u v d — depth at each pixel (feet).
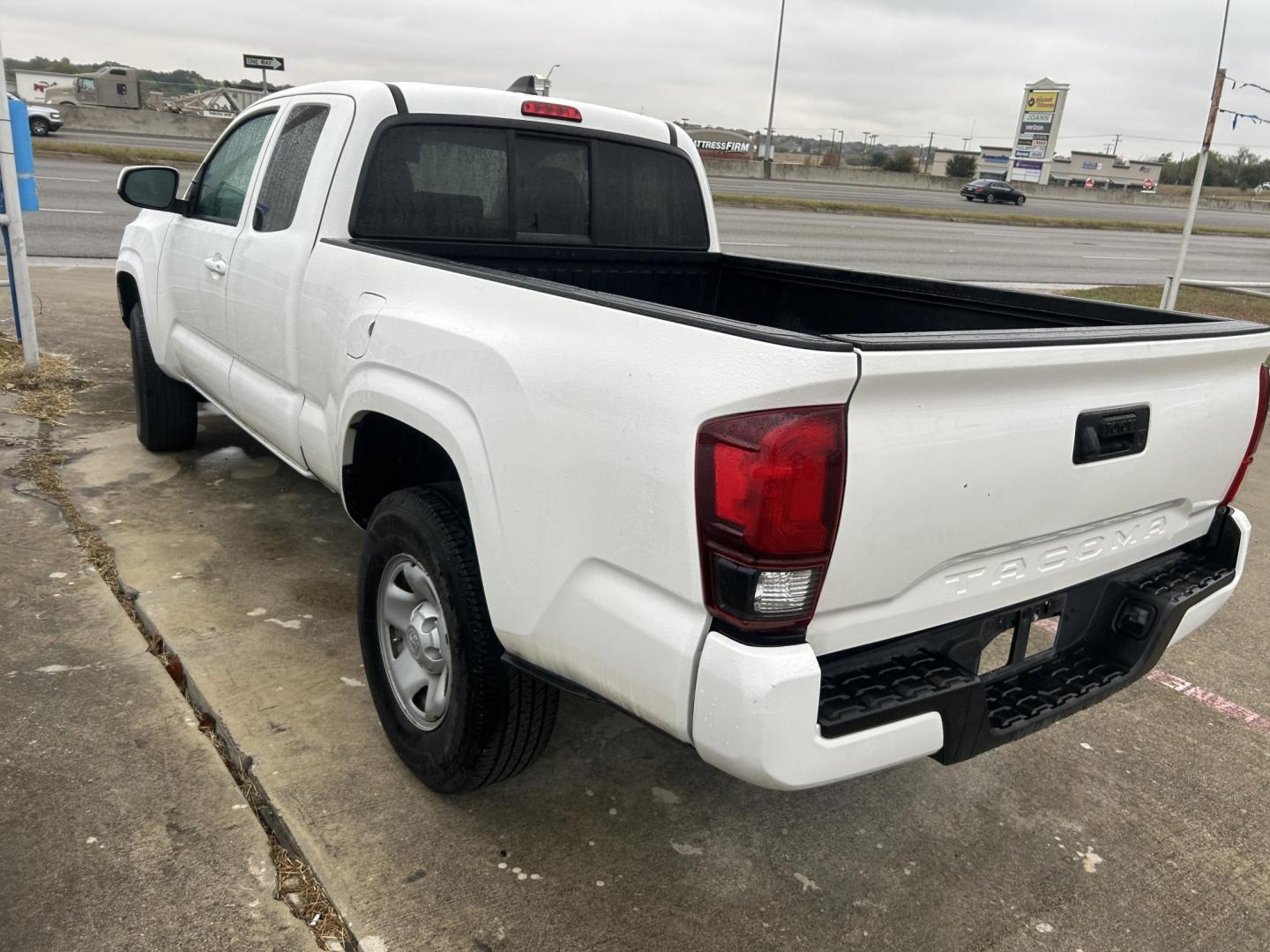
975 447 6.43
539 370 7.06
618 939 7.60
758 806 9.39
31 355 21.24
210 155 14.67
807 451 5.64
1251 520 18.10
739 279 14.14
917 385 5.96
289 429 11.32
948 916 8.18
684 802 9.35
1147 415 7.59
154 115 107.34
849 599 6.24
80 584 12.28
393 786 9.11
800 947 7.71
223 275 12.70
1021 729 7.34
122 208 50.21
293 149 11.76
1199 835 9.48
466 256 11.85
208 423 19.61
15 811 8.32
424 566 8.43
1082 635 8.34
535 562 7.18
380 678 9.34
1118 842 9.29
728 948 7.62
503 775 8.55
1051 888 8.62
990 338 6.26
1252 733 11.33
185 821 8.39
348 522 15.03
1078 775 10.32
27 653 10.66
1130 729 11.27
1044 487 7.00
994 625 7.43
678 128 13.74
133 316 16.49
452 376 7.91
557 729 10.43
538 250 12.49
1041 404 6.75
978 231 90.22
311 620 11.95
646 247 13.62
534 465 7.08
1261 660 13.06
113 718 9.70
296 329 10.79
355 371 9.45
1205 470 8.45
